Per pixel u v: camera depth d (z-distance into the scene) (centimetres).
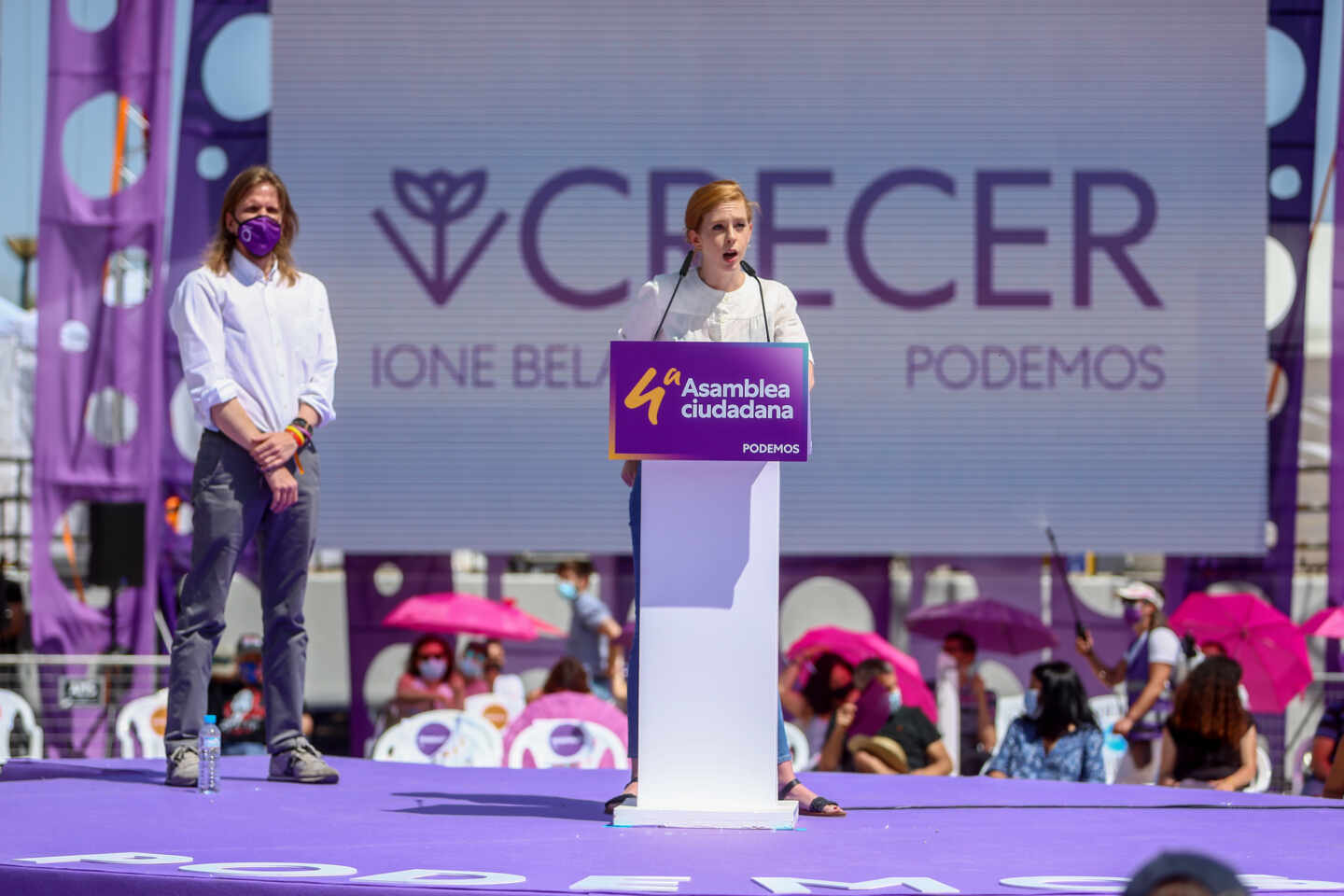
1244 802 1051
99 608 2917
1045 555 2891
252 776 1159
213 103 2973
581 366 2917
